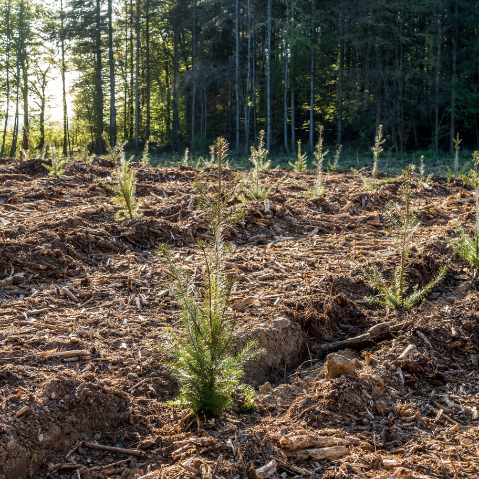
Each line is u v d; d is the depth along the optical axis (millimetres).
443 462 3088
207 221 6539
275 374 4172
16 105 43688
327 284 5086
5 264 5180
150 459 3053
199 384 3285
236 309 4574
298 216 7230
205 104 40469
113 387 3477
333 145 38938
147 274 5246
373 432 3365
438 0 35094
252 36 40688
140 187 8094
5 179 8391
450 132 37125
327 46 38625
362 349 4426
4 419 3014
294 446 3094
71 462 3021
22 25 43219
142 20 47438
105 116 51469
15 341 3906
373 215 7441
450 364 4188
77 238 5789
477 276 5508
